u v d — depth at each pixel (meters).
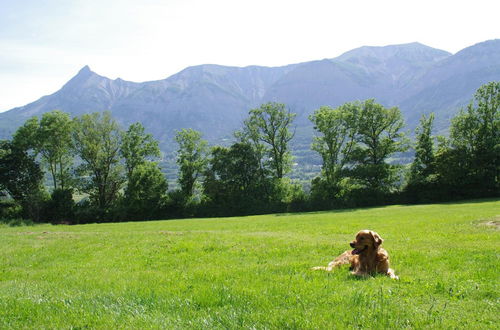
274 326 5.91
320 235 20.89
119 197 72.31
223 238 20.08
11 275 13.00
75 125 71.88
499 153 64.81
